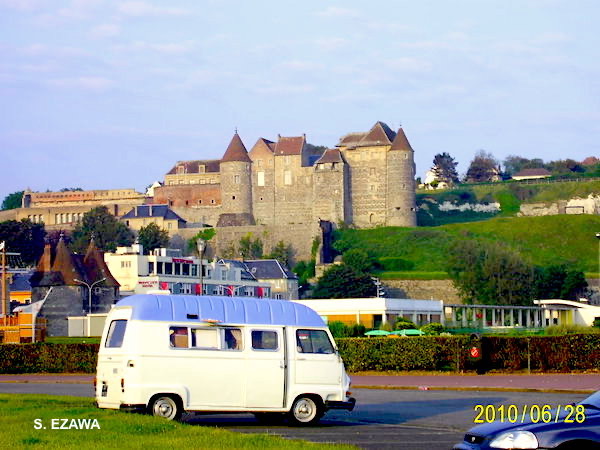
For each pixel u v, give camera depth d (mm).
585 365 72000
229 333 40594
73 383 70688
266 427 40812
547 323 162875
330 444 32125
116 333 40219
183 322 40062
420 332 101250
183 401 39625
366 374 74375
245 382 40438
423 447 33938
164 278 160125
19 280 153500
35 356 83375
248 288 177125
